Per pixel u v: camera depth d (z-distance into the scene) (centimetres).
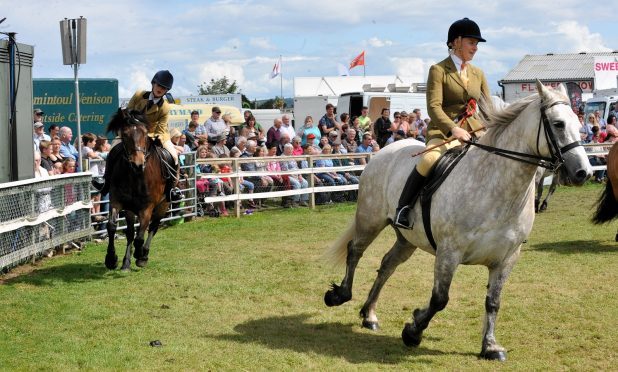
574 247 1053
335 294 656
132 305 738
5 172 1004
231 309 725
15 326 660
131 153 852
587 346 591
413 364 551
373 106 2311
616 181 966
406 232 603
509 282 828
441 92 595
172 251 1062
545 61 4256
